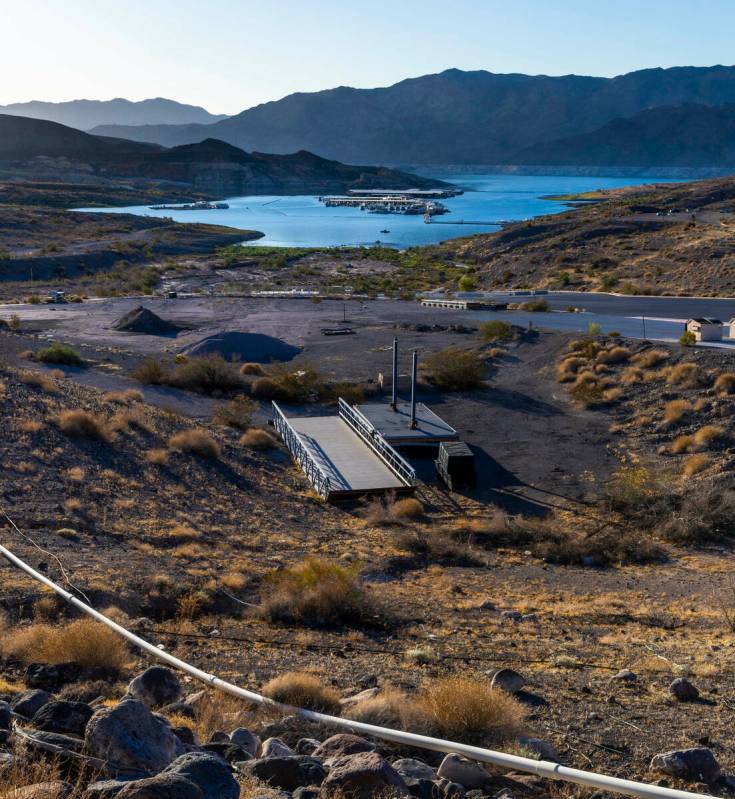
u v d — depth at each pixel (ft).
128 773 18.31
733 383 142.72
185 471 105.29
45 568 59.72
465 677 38.52
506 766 24.77
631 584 78.02
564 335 192.24
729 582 78.89
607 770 28.76
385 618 58.75
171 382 165.78
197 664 42.73
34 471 90.43
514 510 107.76
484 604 66.13
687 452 125.08
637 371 158.61
